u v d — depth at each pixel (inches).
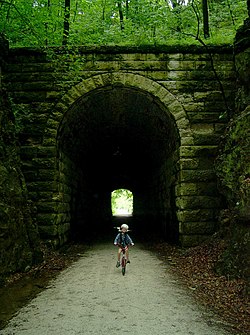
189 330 223.3
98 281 355.3
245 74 456.1
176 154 545.6
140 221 1237.1
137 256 506.6
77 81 512.7
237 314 250.8
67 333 219.6
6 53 499.2
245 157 390.0
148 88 512.7
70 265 440.8
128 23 652.7
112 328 227.5
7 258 353.1
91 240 729.6
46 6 594.9
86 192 936.3
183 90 514.3
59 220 528.7
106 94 540.4
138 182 1266.0
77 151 704.4
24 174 500.4
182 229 494.6
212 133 507.5
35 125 510.0
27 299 293.3
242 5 672.4
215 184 499.5
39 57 518.6
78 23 684.7
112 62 517.0
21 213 407.5
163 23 615.5
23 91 515.2
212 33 668.1
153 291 315.3
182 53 519.8
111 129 748.6
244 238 331.0
